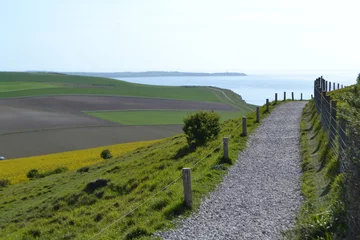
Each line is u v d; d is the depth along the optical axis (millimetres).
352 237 8250
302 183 14867
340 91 42969
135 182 22984
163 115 121125
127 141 77250
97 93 182375
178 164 23125
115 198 21531
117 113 123250
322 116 24125
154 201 13984
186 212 12516
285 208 12469
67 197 24531
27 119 104938
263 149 22562
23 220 23594
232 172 17703
